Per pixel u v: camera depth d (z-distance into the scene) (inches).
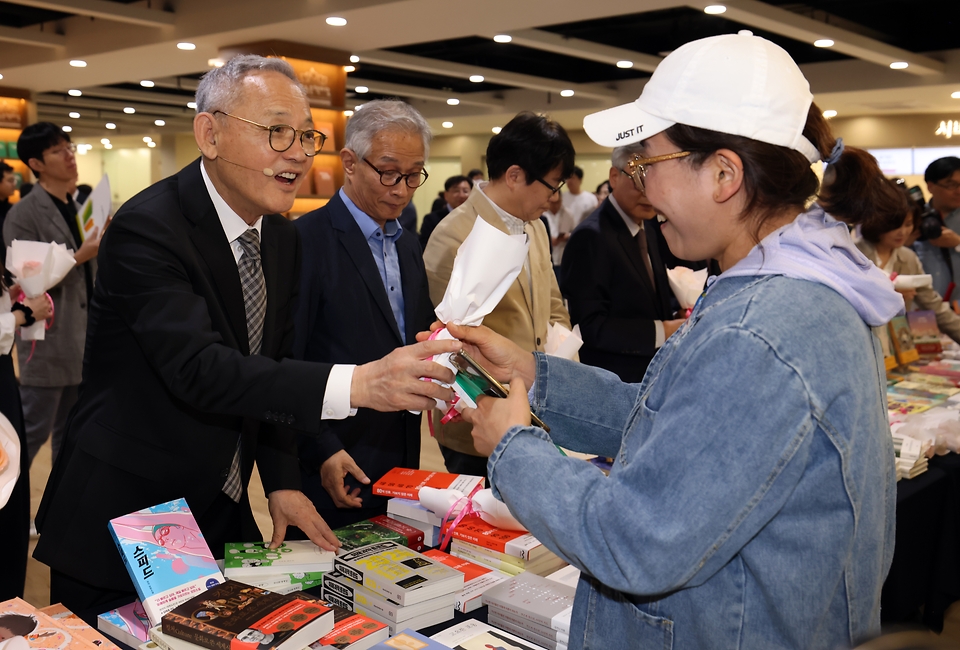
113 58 337.4
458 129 636.7
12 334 93.6
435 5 244.7
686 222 36.1
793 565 32.7
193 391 51.3
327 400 48.5
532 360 49.8
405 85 479.8
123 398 58.5
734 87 33.2
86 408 60.2
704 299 36.4
